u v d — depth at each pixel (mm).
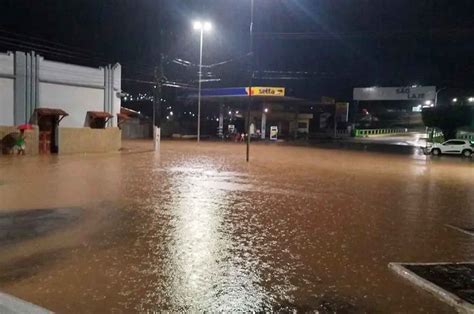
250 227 10352
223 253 8242
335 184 18391
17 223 10227
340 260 7961
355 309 5859
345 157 34312
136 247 8492
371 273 7285
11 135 28531
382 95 71875
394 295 6344
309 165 26703
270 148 43000
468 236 9945
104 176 19047
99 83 35250
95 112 34562
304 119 72625
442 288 6414
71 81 33094
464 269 7348
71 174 19391
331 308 5883
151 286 6535
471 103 57688
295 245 8898
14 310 5484
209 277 6969
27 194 14094
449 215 12352
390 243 9211
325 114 90625
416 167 27703
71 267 7277
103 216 11133
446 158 37031
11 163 23656
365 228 10539
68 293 6215
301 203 13695
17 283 6555
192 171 21703
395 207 13438
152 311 5695
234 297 6207
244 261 7797
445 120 53750
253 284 6707
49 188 15367
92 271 7113
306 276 7098
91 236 9219
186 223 10578
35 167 21891
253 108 65938
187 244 8781
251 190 16109
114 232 9578
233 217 11406
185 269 7312
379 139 72562
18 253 7984
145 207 12406
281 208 12805
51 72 31750
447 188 18078
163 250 8336
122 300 6016
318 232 10047
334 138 71750
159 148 38469
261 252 8367
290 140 61250
